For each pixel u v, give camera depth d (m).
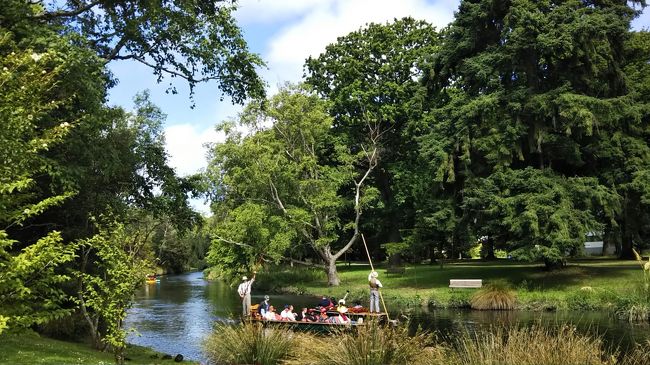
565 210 25.36
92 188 17.62
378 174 45.44
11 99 8.16
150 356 15.01
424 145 31.83
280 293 36.88
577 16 26.72
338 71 42.00
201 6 18.75
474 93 31.27
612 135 27.94
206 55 18.62
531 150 27.89
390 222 45.22
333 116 42.44
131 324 23.20
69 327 16.67
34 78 9.09
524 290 26.09
